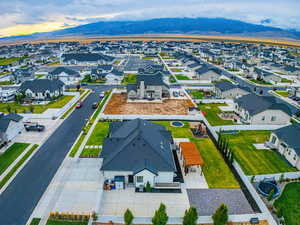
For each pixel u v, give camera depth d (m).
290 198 27.14
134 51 190.75
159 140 33.34
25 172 31.44
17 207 25.36
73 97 67.50
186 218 21.39
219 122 51.16
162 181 29.25
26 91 65.88
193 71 108.69
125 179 29.09
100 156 30.97
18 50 192.25
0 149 37.38
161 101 64.69
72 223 23.33
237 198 27.39
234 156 36.59
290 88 79.94
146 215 24.45
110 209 25.16
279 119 49.72
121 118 51.38
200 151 37.97
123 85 83.19
